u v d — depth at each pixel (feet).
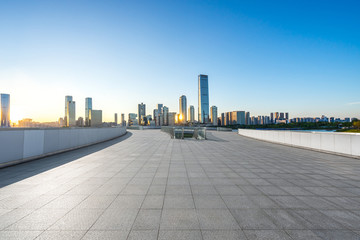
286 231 10.11
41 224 10.66
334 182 18.43
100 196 14.57
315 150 39.04
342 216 11.80
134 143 52.70
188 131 83.35
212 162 27.37
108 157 31.04
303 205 13.29
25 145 27.17
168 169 23.16
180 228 10.28
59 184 17.37
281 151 38.40
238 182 18.22
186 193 15.26
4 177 19.54
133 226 10.45
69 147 38.32
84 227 10.36
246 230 10.17
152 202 13.53
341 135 33.45
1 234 9.69
